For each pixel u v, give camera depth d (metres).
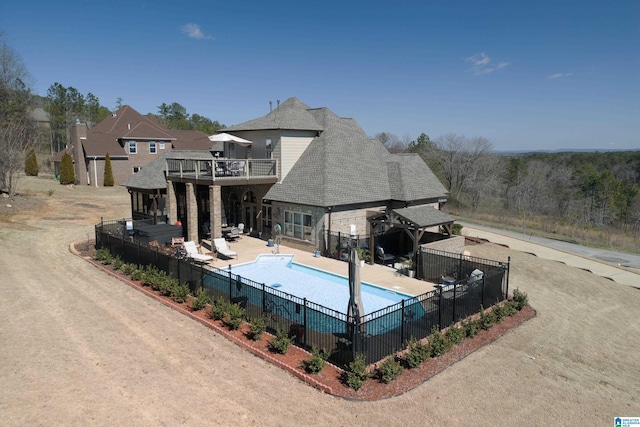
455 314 14.94
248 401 9.53
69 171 52.69
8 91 52.09
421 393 10.36
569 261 29.81
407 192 26.47
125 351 11.55
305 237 24.86
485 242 32.06
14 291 15.99
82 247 24.03
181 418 8.75
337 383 10.49
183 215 29.72
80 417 8.59
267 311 13.81
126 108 64.50
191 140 66.69
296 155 27.78
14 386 9.53
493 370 11.87
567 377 11.98
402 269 20.39
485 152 68.62
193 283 16.70
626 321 17.89
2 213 32.03
